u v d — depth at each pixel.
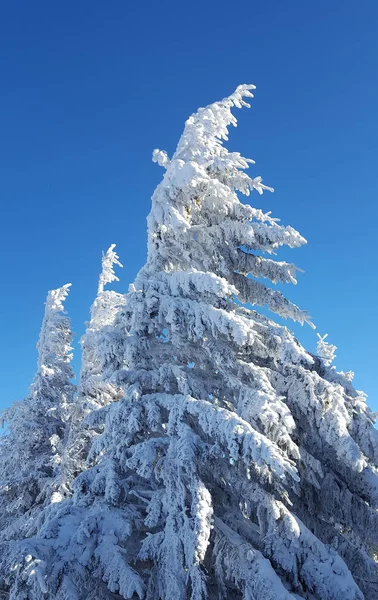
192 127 12.88
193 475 8.60
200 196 12.14
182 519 8.49
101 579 8.37
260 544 9.21
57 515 9.04
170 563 8.19
